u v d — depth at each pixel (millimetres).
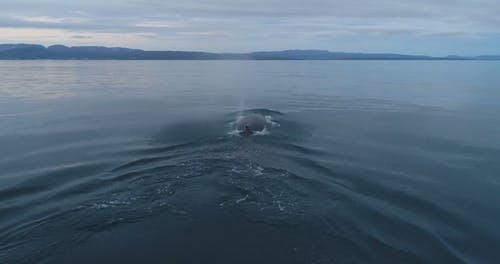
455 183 31359
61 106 65875
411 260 20234
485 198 28641
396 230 23172
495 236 23375
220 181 28109
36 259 18875
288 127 48406
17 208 25234
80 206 24656
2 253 19562
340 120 55281
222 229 20844
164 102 71812
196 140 40969
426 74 173000
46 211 24484
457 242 22500
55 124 50812
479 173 33688
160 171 30828
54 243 20234
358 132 47781
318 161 35062
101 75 140500
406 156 38062
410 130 49594
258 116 50531
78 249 19359
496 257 21266
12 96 77688
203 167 31500
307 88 102125
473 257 21141
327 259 19297
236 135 42875
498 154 39250
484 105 73125
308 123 52219
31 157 36406
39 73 145125
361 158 36938
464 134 47812
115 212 23281
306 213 23703
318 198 26484
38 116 56375
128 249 18922
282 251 19406
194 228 20797
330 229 22078
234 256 18609
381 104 72375
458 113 63469
